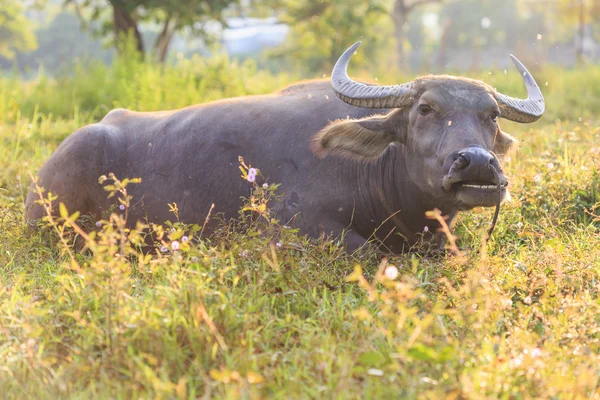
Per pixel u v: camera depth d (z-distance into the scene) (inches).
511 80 979.9
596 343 206.7
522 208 347.9
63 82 762.2
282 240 253.1
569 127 589.9
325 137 285.1
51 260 284.0
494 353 192.4
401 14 1967.3
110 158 330.0
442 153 258.4
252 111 323.3
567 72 1085.1
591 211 344.2
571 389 176.7
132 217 327.3
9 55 2773.1
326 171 300.5
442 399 165.6
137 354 194.4
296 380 179.6
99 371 186.9
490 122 268.7
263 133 314.3
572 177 370.3
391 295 197.3
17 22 2571.4
